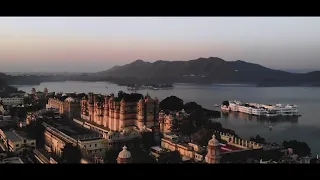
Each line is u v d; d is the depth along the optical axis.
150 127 171.50
